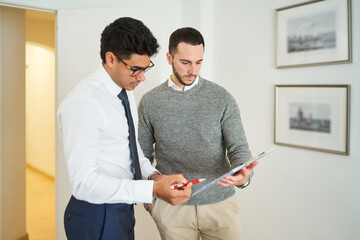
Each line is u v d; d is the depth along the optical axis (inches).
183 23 104.5
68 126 38.8
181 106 60.1
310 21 72.0
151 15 95.2
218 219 59.5
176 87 60.3
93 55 94.0
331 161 70.4
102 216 43.6
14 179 111.7
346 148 66.5
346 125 66.2
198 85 60.0
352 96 65.4
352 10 64.5
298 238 78.4
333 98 68.6
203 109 58.9
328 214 71.4
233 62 93.4
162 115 60.9
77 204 44.1
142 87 96.1
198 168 59.6
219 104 58.6
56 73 97.1
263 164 86.7
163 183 40.6
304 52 73.8
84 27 93.6
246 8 88.2
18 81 112.0
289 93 78.0
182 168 60.9
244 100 91.0
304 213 76.7
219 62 98.0
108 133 42.2
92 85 42.1
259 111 86.9
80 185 37.6
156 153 64.8
